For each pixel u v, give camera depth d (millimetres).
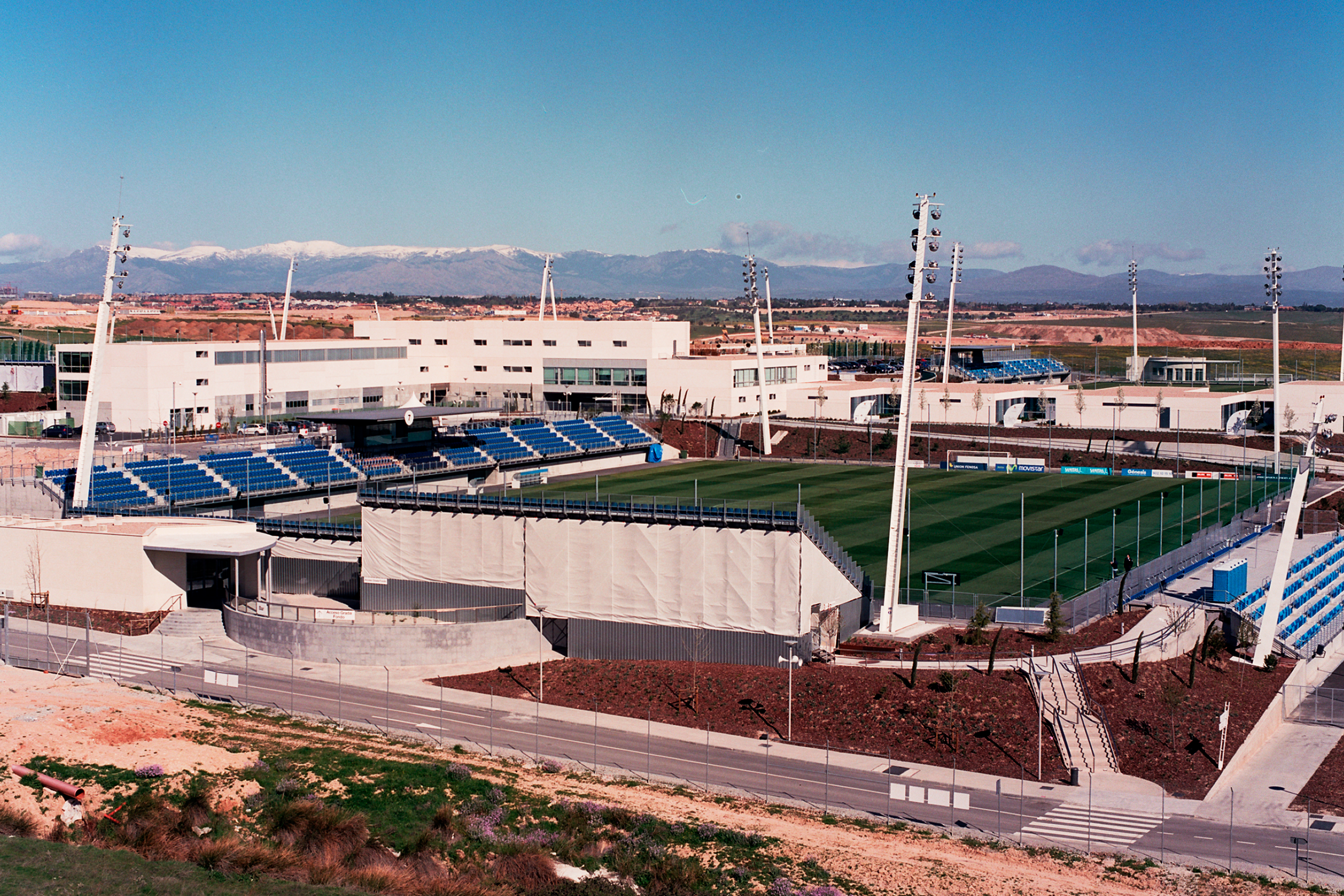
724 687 95375
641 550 102875
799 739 87562
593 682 98438
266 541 121188
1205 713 90250
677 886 62219
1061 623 102688
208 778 72812
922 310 110562
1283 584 101500
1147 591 118625
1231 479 194750
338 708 92312
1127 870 67062
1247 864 68500
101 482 150125
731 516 99812
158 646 108250
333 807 70312
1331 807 77438
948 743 85812
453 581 110938
